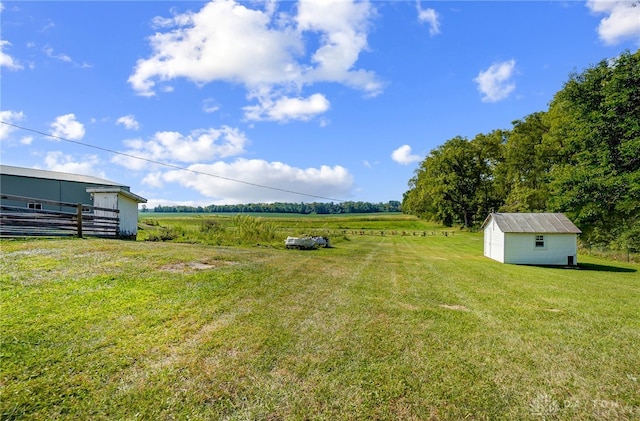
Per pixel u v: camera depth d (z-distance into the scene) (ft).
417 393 13.14
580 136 91.40
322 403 12.19
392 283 34.37
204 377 13.29
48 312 17.46
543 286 37.73
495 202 191.83
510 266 58.95
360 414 11.67
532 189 135.44
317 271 37.63
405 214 336.90
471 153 191.01
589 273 54.65
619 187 81.87
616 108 83.46
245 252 47.42
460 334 19.74
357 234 155.74
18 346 13.87
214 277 28.50
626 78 80.94
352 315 22.20
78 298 19.85
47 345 14.30
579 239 100.12
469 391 13.43
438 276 40.91
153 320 18.10
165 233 65.82
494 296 30.73
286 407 11.84
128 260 30.89
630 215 87.76
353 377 14.08
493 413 12.08
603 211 88.48
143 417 10.75
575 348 18.33
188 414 11.07
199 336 16.88
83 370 12.88
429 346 17.72
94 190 52.80
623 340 19.81
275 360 15.15
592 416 12.14
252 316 20.39
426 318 22.48
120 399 11.50
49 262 26.81
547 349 18.06
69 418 10.38
